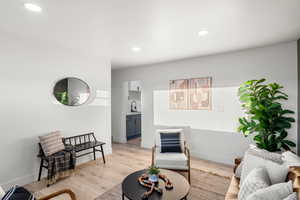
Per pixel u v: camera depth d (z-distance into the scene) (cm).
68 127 308
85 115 337
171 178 189
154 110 430
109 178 267
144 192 161
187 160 249
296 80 263
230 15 184
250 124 251
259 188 123
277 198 109
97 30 224
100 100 368
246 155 179
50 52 281
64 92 301
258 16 186
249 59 305
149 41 266
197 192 225
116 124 527
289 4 161
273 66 283
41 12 176
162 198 150
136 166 316
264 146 235
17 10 171
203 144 359
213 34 237
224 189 232
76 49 309
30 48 256
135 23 204
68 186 243
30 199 128
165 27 215
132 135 559
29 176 254
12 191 125
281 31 228
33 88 260
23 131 249
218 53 333
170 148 283
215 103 343
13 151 240
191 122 374
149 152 405
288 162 157
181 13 179
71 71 312
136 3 159
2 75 229
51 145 252
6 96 233
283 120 226
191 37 249
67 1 156
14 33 233
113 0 154
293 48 265
